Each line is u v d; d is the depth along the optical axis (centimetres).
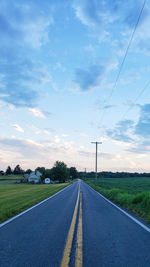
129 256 444
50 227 715
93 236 604
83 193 2580
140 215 957
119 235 617
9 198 1739
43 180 10062
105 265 394
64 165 11194
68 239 568
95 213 1031
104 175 19038
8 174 19238
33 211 1093
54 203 1482
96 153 5169
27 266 388
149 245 521
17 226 730
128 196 1509
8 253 457
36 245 514
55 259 423
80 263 402
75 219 868
